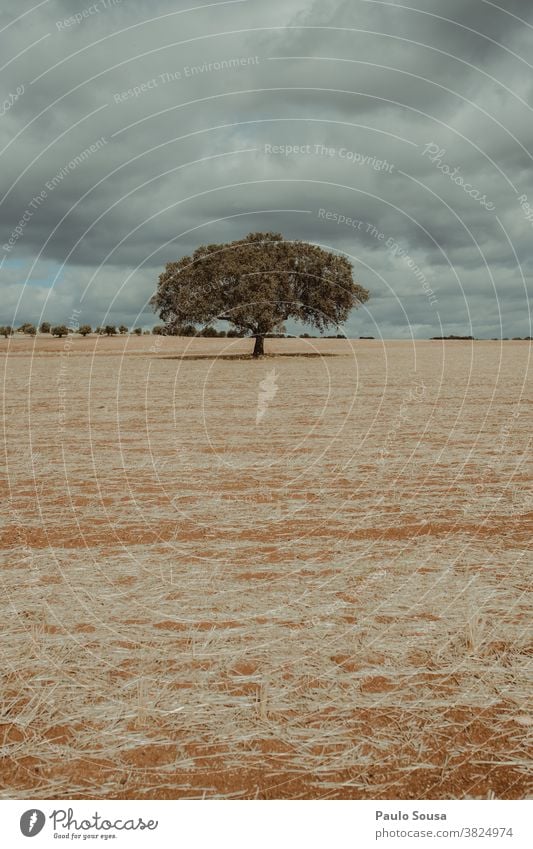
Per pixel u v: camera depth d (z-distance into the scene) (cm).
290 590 515
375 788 305
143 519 714
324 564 570
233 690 378
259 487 868
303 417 1561
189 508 760
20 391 2316
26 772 316
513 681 382
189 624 459
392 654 414
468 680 384
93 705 364
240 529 676
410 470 948
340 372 3094
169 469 991
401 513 725
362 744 331
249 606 487
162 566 567
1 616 470
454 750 325
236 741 333
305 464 1012
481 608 474
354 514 725
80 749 330
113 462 1048
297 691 376
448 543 618
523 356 4628
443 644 426
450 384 2367
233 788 306
